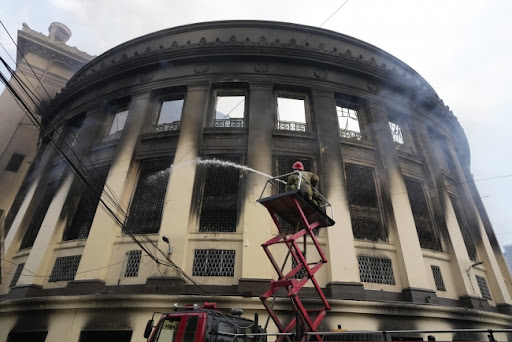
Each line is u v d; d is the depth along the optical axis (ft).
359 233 47.16
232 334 21.21
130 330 35.68
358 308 37.65
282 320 35.76
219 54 58.39
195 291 39.52
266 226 43.11
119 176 49.85
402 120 64.49
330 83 58.95
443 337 39.78
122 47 68.80
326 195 46.75
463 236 57.72
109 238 44.47
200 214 46.03
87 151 57.26
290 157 51.52
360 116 60.80
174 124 56.49
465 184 64.64
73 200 52.39
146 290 38.75
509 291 57.62
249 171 47.37
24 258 50.37
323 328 35.96
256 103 54.49
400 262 45.06
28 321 39.11
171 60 59.47
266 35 63.72
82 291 40.29
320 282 41.32
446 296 46.47
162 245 41.88
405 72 71.72
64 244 47.65
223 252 42.42
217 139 52.42
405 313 38.83
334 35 65.62
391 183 51.52
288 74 58.23
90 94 66.28
